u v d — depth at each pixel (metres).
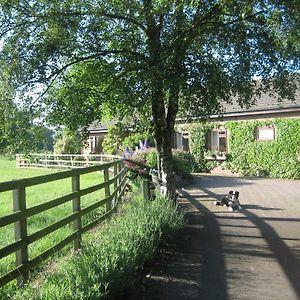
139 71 8.20
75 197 7.14
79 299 4.11
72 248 7.08
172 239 7.93
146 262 6.43
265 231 8.87
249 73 9.02
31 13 7.91
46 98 8.47
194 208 11.66
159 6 7.46
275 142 22.59
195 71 7.98
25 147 8.24
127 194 13.59
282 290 5.48
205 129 25.58
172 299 5.18
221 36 8.81
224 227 9.27
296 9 6.48
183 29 8.27
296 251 7.30
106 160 26.69
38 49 8.14
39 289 4.48
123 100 8.72
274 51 8.77
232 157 24.31
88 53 8.84
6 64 7.97
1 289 5.09
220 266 6.47
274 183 18.75
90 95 8.86
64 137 9.52
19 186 5.32
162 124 10.10
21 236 5.33
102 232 7.29
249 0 6.66
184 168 18.61
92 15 8.27
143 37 8.95
